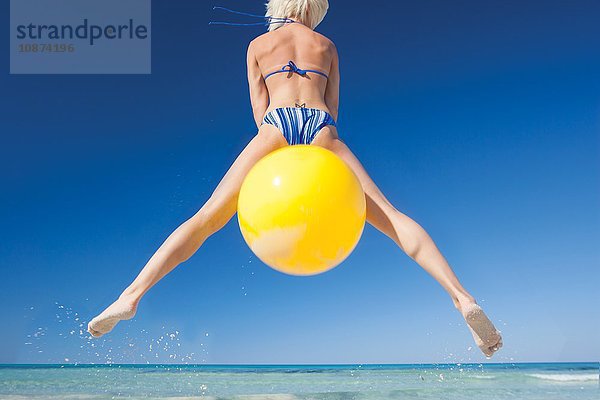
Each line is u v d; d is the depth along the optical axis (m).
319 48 3.66
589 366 20.36
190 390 9.62
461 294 2.87
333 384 12.36
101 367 12.37
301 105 3.43
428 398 8.14
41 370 15.27
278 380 14.25
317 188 2.66
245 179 2.90
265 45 3.64
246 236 2.82
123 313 2.80
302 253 2.71
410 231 3.06
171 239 3.00
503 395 8.54
